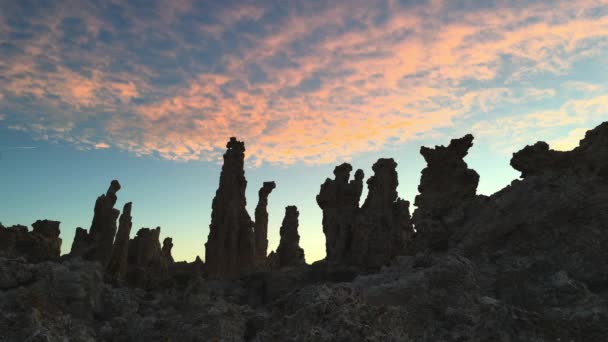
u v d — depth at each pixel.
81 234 64.31
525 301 20.77
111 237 62.25
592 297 19.45
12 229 54.44
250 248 67.06
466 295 21.64
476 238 28.78
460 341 17.41
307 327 17.97
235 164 70.75
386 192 53.81
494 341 15.55
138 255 72.62
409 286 22.03
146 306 42.59
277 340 18.42
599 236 23.39
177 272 76.31
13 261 34.56
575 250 23.67
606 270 22.00
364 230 52.41
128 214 63.69
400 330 18.56
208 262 64.69
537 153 31.22
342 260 53.66
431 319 20.28
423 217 38.62
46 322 22.98
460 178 39.56
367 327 17.59
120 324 30.81
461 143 41.12
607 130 27.86
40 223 65.25
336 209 57.69
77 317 32.09
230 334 24.42
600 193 25.14
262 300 49.12
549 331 15.70
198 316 26.33
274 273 51.19
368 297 21.44
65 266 37.00
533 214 26.67
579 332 15.91
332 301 19.02
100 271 39.28
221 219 66.56
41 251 56.34
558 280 20.91
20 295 26.84
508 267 23.78
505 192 31.12
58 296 32.12
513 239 27.00
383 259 50.41
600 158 27.23
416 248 35.28
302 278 49.56
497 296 22.06
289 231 73.38
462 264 23.09
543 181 28.12
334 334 17.16
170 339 25.28
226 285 53.50
